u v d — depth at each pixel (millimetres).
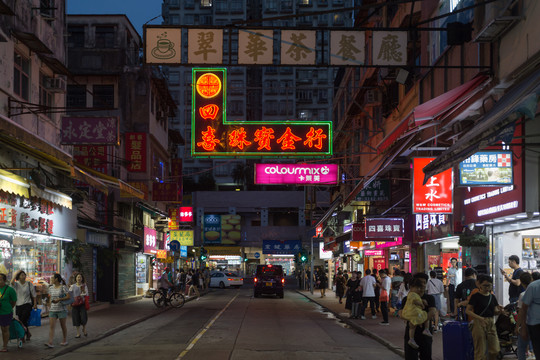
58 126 22406
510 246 16734
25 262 19703
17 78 18969
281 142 21531
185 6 100625
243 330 17922
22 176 19016
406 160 23188
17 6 18438
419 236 24531
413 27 12688
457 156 10938
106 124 19266
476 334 9539
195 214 80812
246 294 46781
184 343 14617
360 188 24953
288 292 52219
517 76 12469
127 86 37875
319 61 12820
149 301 34000
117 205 33562
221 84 21422
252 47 12914
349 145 42906
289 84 95562
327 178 23891
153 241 40719
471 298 9695
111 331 17266
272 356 12414
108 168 32562
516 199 14297
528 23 12055
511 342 11430
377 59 12805
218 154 21312
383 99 27359
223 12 99625
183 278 43219
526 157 13883
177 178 47250
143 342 14930
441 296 16641
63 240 22859
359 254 41438
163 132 43906
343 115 43125
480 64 14594
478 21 13672
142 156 36625
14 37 18406
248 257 89750
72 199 23516
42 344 14156
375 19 31094
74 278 16266
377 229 25188
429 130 18938
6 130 12234
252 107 96438
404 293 18297
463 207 18297
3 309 12750
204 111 21406
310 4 97938
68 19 38750
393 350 13555
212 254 76188
